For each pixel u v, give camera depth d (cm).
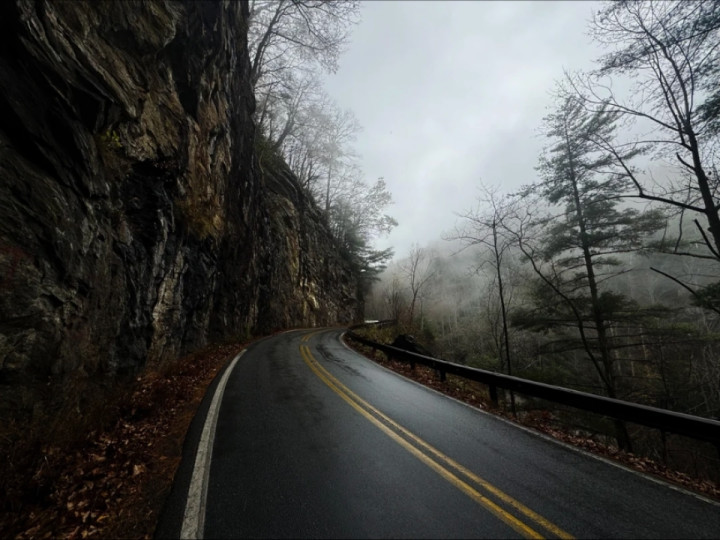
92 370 655
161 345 1027
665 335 1574
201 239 1339
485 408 757
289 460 458
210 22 1402
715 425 432
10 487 345
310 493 375
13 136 496
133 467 444
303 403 730
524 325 1819
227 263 1862
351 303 5644
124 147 837
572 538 309
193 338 1361
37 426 438
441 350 3756
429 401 785
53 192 543
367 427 588
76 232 595
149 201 952
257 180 2505
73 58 671
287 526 318
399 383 975
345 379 985
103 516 345
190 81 1250
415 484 398
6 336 439
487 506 355
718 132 873
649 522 336
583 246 1625
